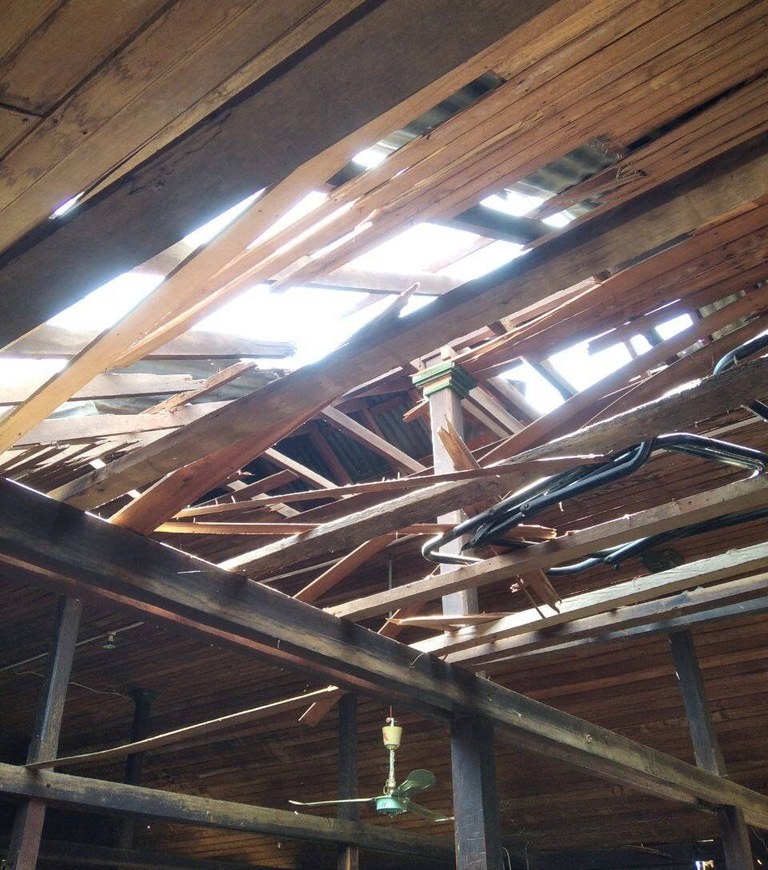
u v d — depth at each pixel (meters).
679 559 4.55
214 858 12.21
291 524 3.08
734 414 5.45
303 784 10.41
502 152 1.82
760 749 7.96
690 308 2.52
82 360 1.99
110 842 12.30
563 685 8.26
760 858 8.60
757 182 1.72
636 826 9.30
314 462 8.29
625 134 1.86
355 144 1.53
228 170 1.43
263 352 3.61
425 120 1.91
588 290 2.48
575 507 6.43
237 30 1.21
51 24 1.19
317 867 11.62
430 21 1.21
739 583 3.75
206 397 3.78
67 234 1.53
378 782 9.88
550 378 3.77
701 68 1.66
